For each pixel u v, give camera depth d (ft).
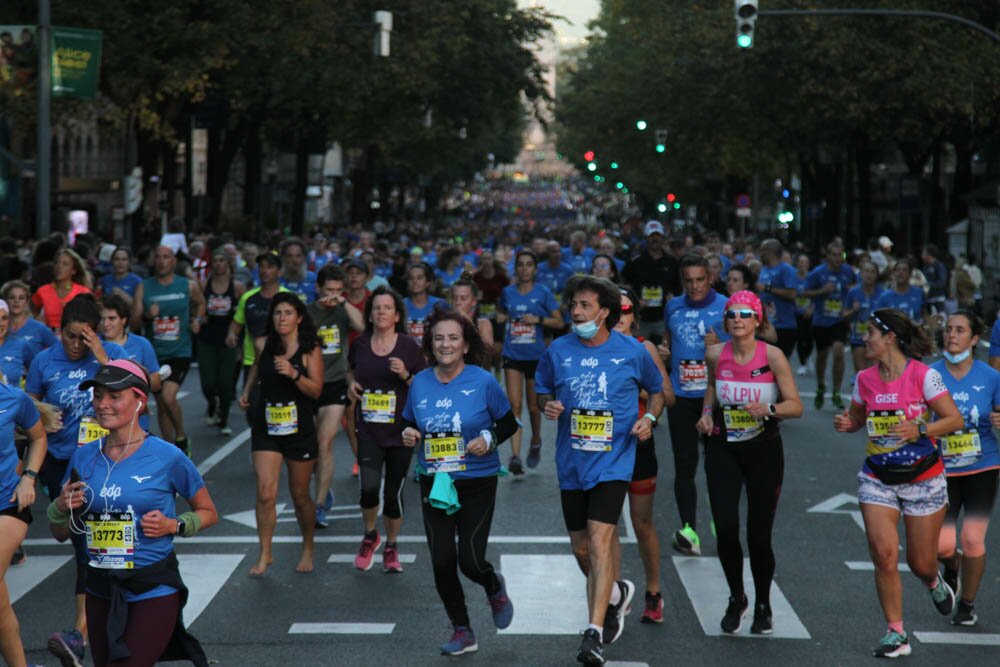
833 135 195.21
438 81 202.08
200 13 136.36
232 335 67.92
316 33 149.28
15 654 32.42
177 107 147.74
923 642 37.04
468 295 62.59
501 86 215.72
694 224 377.71
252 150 204.85
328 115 197.16
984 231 168.25
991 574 44.68
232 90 150.71
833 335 86.07
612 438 35.40
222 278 73.82
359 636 37.40
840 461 67.00
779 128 191.72
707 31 180.96
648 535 38.63
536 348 64.28
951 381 39.40
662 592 42.29
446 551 35.86
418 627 38.34
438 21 177.37
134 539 27.94
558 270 87.20
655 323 73.87
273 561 46.29
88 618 28.40
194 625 38.45
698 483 61.46
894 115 173.06
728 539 37.32
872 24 169.07
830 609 40.40
